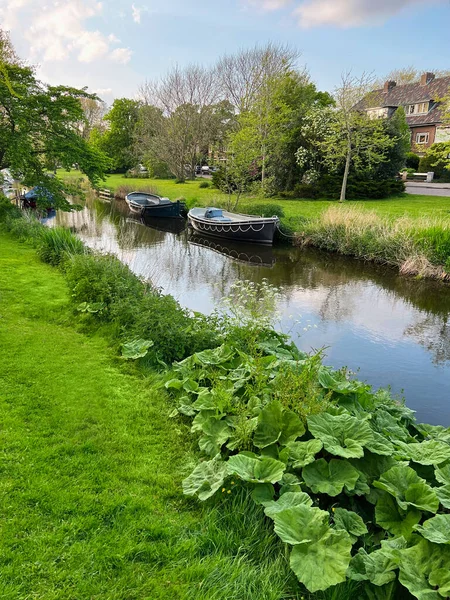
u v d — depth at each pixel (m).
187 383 4.32
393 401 4.77
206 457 3.39
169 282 11.52
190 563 2.40
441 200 22.22
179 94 36.62
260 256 15.38
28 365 4.79
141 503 2.82
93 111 53.94
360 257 14.54
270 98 25.38
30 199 19.50
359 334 8.44
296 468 2.98
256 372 4.02
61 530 2.54
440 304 10.50
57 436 3.50
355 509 2.85
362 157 23.36
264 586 2.25
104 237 17.58
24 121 13.12
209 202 22.17
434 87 40.06
